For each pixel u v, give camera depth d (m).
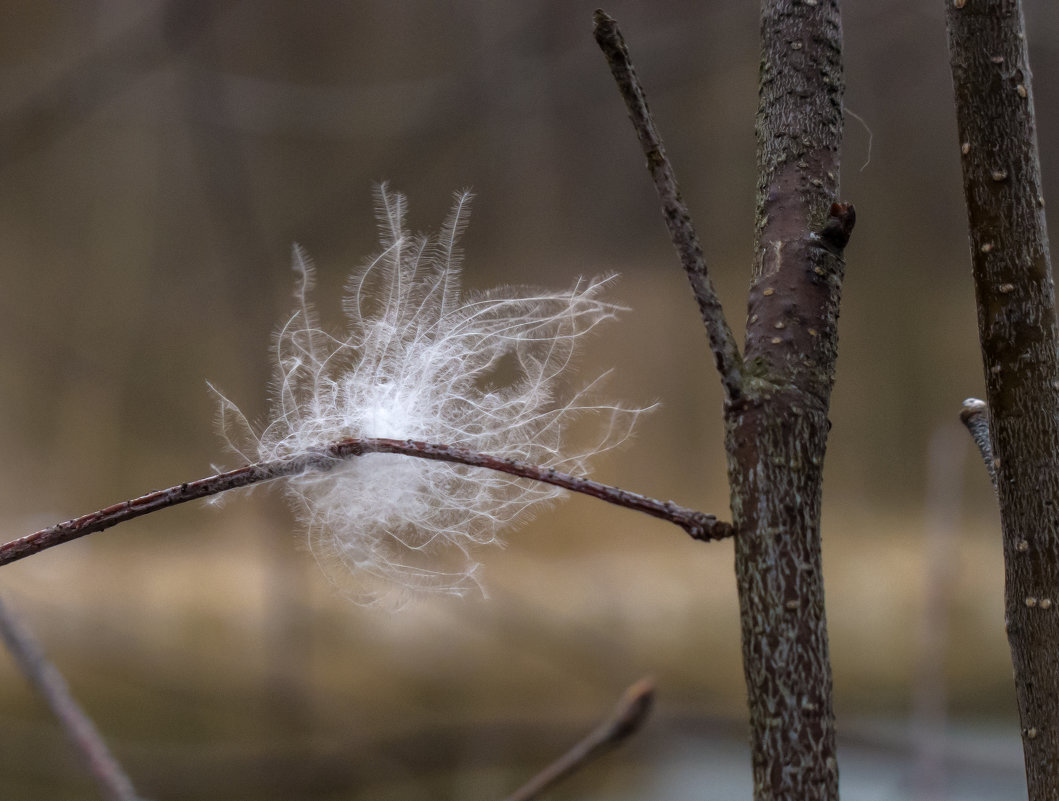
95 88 2.33
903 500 2.93
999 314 0.49
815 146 0.50
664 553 2.42
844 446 3.11
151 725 1.70
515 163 3.04
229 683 1.77
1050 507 0.48
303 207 2.87
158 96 2.60
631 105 0.47
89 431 2.80
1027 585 0.48
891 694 1.92
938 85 3.14
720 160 3.15
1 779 1.51
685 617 2.10
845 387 3.21
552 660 1.84
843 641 2.12
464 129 2.71
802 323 0.48
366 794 1.57
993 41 0.48
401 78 3.20
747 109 3.16
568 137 3.05
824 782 0.47
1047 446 0.48
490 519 0.51
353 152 2.99
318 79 3.19
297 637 1.68
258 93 2.50
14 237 3.02
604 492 0.48
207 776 1.46
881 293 3.26
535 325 0.52
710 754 1.66
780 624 0.47
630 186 3.08
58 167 3.04
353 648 1.86
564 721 1.65
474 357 0.52
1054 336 0.48
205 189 2.77
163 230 2.97
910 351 3.20
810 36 0.50
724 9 2.70
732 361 0.48
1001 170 0.48
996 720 1.80
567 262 3.01
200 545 2.36
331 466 0.50
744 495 0.48
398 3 3.16
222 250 2.22
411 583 0.51
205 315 2.92
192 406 2.80
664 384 2.83
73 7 2.77
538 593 2.12
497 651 1.91
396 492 0.51
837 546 2.63
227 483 0.50
